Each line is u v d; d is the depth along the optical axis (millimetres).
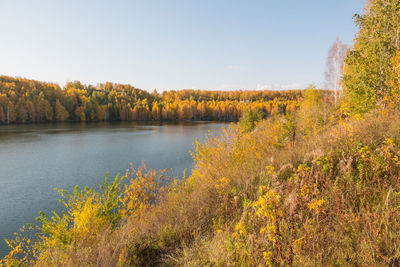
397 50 7320
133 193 6797
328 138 5195
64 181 18125
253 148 6637
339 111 8078
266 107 130500
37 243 5328
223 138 7383
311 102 23719
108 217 5641
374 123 5812
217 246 2752
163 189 6758
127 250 3096
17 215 12203
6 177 19250
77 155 28500
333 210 2668
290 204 2531
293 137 6512
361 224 2459
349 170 3297
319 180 3227
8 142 39438
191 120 138375
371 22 8359
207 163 6230
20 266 4699
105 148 33469
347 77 9398
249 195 3883
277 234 2098
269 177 4227
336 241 2285
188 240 3359
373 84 7969
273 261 2072
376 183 3199
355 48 9531
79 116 116250
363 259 2090
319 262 2068
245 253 2357
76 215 5332
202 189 4984
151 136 49281
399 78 7098
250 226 2807
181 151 30500
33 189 16344
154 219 4289
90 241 4395
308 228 2293
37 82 145125
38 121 100688
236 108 137000
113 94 166250
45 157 27438
